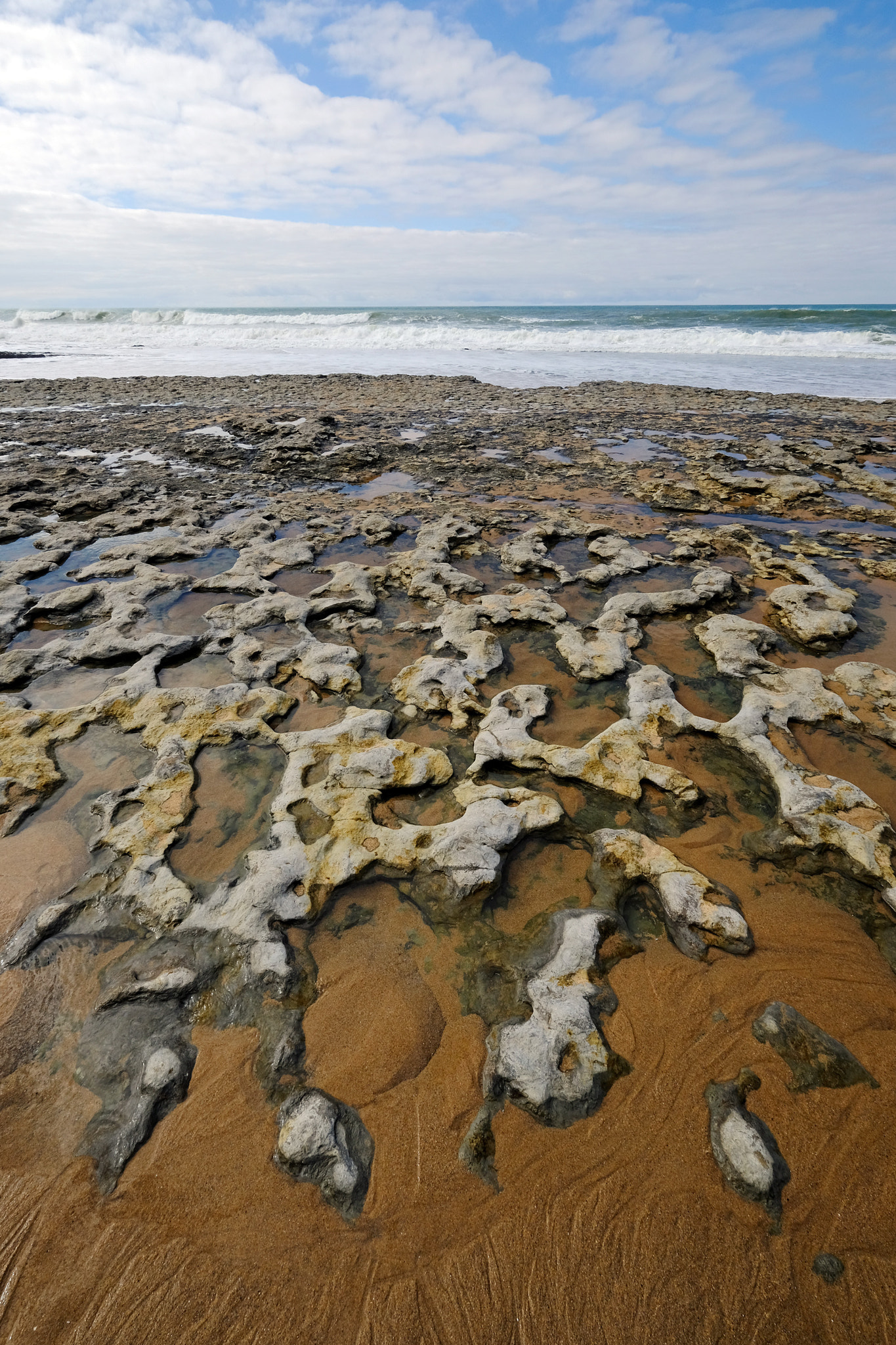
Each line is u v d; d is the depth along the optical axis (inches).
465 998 102.1
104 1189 80.7
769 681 180.9
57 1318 70.9
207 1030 97.7
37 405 618.8
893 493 351.9
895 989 102.9
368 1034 97.3
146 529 318.3
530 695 175.2
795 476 379.9
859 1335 69.3
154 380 776.9
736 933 109.5
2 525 310.5
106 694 173.0
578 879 122.6
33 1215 78.3
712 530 305.9
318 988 103.3
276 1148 84.3
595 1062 92.8
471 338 1243.8
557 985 102.0
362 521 315.6
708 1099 89.3
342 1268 74.3
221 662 196.9
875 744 155.6
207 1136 85.5
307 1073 92.5
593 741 155.4
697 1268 74.0
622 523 320.5
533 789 144.1
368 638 211.8
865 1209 78.4
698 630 212.2
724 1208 78.7
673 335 1109.7
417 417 569.6
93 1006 100.2
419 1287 72.9
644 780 143.7
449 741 159.6
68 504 340.8
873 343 1019.3
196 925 111.3
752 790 143.6
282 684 184.1
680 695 179.5
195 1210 79.0
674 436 489.1
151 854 124.8
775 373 794.8
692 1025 98.1
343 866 121.2
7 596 232.4
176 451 460.8
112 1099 89.1
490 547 291.1
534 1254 75.1
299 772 145.5
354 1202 79.6
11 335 1481.3
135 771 148.5
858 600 233.6
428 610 231.1
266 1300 72.1
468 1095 90.0
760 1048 95.0
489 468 419.5
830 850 125.2
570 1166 82.6
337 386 737.6
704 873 122.3
